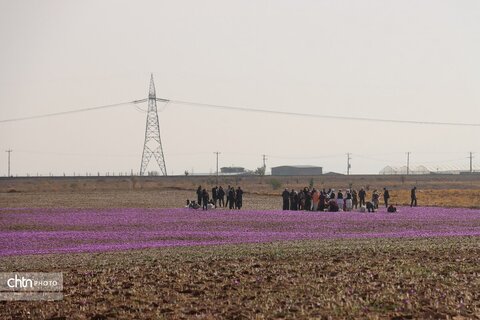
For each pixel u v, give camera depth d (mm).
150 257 46125
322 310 28953
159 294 32812
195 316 28484
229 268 39719
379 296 31125
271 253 46125
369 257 43562
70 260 45938
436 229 67500
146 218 82312
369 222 75688
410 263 40594
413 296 31234
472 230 66250
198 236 61969
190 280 36062
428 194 152500
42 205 111625
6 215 87438
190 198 136625
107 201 125000
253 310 29188
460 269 38250
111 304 31172
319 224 73375
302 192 102625
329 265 40031
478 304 29875
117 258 46250
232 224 73812
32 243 57688
